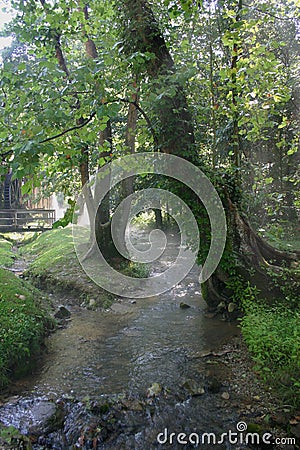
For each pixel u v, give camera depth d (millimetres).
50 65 4414
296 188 10930
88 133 4590
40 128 4031
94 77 4281
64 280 8094
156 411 3750
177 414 3695
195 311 6844
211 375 4359
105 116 4418
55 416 3619
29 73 4551
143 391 4105
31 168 3557
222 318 6227
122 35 6113
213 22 7023
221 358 4824
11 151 3789
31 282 8531
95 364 4805
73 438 3385
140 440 3379
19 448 3061
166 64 5930
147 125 6438
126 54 6039
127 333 5887
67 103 4422
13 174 3529
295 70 9383
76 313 6887
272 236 7086
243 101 6379
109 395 4020
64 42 7512
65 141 4723
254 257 6316
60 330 5988
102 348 5320
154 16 6223
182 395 4008
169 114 5895
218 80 7594
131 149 8336
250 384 4125
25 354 4641
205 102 7254
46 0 7664
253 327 4789
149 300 7594
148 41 5883
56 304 7227
